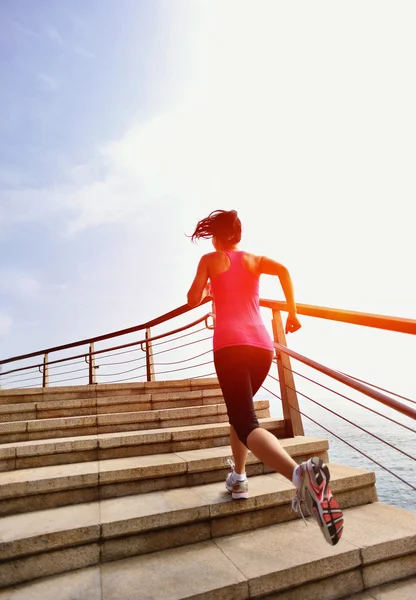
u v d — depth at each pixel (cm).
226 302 197
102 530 182
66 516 196
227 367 185
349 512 221
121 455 279
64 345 707
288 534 198
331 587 170
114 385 454
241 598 156
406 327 177
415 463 10225
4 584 164
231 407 182
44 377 723
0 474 239
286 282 197
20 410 365
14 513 206
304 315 258
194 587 155
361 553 176
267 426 304
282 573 163
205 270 204
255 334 191
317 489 136
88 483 222
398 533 190
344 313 217
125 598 150
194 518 196
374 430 17375
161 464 238
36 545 171
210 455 262
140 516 189
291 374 316
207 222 217
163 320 557
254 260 209
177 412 354
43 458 263
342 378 214
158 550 189
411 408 164
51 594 155
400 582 179
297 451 265
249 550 183
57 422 323
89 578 167
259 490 219
